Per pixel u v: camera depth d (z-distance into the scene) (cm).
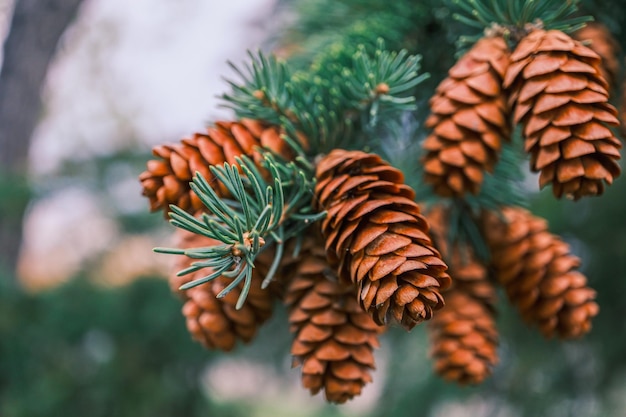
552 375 66
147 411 75
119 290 78
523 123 21
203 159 20
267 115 23
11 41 84
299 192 20
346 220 19
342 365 21
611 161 20
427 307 18
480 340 24
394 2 28
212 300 21
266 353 82
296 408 142
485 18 23
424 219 19
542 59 20
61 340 74
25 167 79
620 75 27
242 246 18
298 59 31
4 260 77
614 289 62
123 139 86
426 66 28
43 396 69
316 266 21
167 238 81
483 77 22
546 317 24
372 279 18
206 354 79
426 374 74
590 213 64
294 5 34
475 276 25
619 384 64
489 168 22
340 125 24
